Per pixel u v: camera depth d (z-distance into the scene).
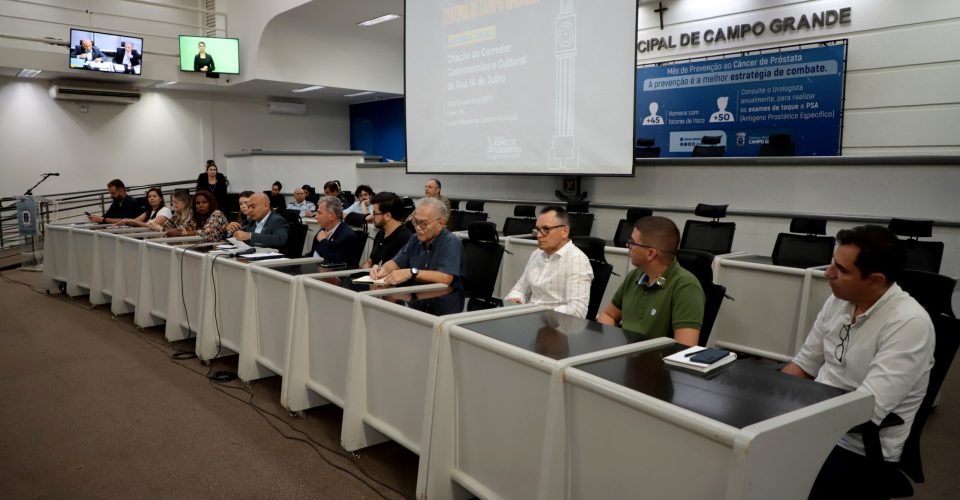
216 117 12.40
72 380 3.42
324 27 10.46
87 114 11.00
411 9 6.66
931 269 3.49
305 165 10.43
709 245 4.50
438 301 2.35
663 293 2.20
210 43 10.27
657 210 5.68
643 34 7.58
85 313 5.00
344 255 3.95
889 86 5.89
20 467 2.43
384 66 11.64
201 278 3.66
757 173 5.13
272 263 3.29
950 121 5.59
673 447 1.32
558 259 2.69
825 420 1.30
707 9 7.00
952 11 5.50
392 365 2.26
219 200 8.86
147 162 11.66
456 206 6.74
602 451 1.49
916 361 1.58
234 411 2.96
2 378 3.46
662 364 1.60
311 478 2.32
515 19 5.72
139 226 6.10
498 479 1.81
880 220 4.53
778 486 1.23
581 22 5.27
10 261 7.94
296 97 12.87
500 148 5.96
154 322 4.45
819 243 3.78
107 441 2.65
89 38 9.48
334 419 2.85
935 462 2.45
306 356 2.83
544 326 1.96
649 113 7.55
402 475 2.34
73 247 5.55
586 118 5.30
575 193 6.22
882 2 5.87
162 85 11.00
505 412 1.76
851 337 1.72
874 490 1.55
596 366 1.58
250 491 2.23
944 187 4.30
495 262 3.21
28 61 9.26
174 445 2.61
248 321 3.24
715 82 6.95
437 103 6.50
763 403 1.34
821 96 6.26
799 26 6.36
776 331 3.38
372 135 13.66
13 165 10.38
